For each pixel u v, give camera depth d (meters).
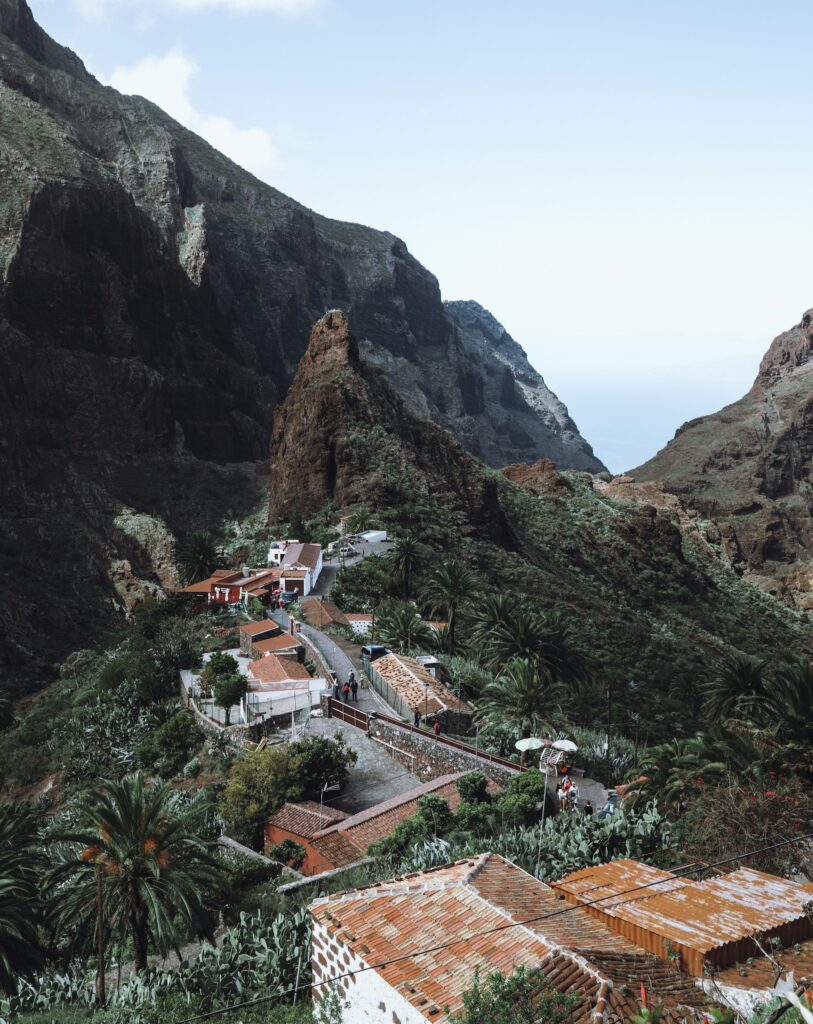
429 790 46.69
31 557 188.12
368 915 22.52
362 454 151.38
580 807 43.09
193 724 63.81
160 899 33.44
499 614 73.62
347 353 169.50
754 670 60.84
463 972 20.19
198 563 122.88
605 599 161.62
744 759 38.50
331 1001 21.78
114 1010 28.38
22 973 33.47
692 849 30.97
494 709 56.22
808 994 17.75
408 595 107.56
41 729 80.81
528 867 32.22
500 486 188.50
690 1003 19.42
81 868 34.31
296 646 72.69
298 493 153.62
